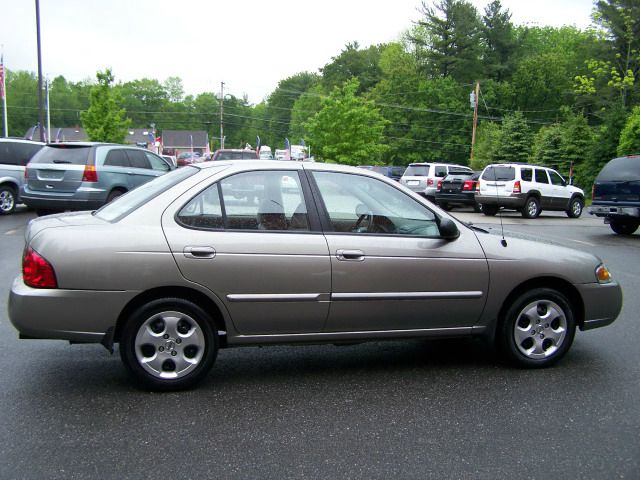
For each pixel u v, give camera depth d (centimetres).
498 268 468
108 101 3441
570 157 3812
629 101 4469
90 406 393
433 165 2414
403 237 455
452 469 318
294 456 329
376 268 442
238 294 418
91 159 1284
